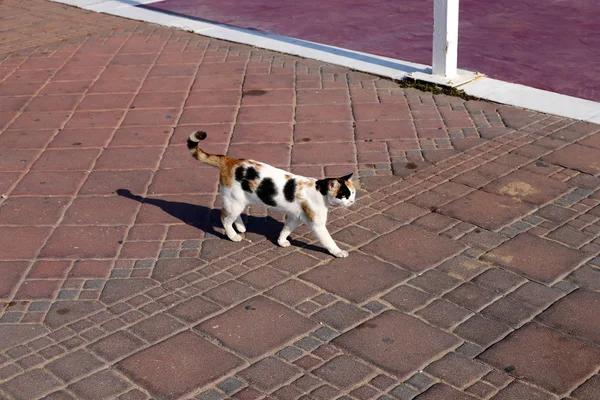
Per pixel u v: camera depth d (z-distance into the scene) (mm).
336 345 4145
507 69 6367
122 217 4887
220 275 4504
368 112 5805
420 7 7945
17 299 4395
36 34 7395
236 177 4555
